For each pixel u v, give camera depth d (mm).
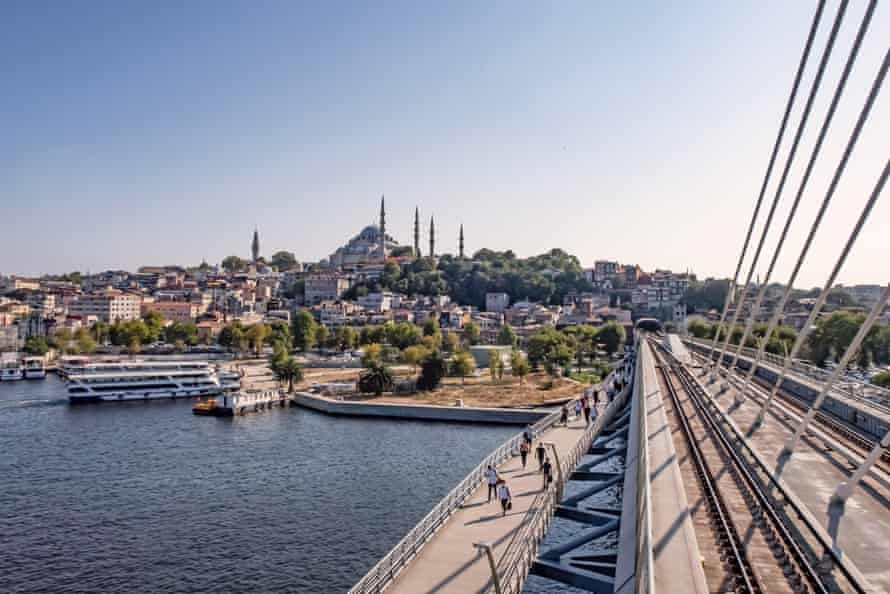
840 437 41000
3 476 82188
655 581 17547
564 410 63281
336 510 68875
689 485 29094
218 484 78750
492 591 27672
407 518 66312
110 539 61000
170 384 158125
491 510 37938
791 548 21109
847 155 27938
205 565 55219
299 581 52219
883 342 128250
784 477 29719
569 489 59375
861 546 20953
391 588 28141
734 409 51250
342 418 128500
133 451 97000
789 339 136250
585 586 27891
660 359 109188
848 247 26438
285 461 90875
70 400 147125
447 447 100625
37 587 51500
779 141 38531
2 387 174875
